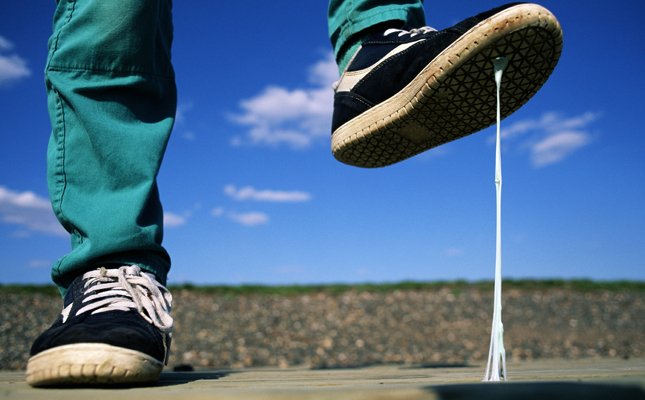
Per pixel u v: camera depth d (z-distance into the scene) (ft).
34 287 24.94
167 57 3.15
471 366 4.95
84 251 2.53
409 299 26.50
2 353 13.76
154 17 2.92
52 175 2.70
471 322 22.16
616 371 2.85
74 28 2.78
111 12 2.78
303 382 2.09
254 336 18.98
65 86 2.70
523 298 27.02
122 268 2.52
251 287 29.07
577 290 28.99
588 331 21.17
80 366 1.98
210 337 18.39
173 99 3.18
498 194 1.98
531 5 2.66
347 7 3.82
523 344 18.80
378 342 18.69
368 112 3.45
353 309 24.30
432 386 1.29
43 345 2.06
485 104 3.16
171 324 2.43
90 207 2.60
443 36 2.95
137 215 2.61
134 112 2.89
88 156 2.69
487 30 2.68
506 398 1.20
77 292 2.46
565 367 3.91
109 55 2.79
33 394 1.48
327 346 17.93
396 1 3.73
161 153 2.91
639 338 20.10
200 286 28.68
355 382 1.99
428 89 3.02
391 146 3.64
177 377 2.79
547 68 2.91
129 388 2.06
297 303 25.39
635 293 28.58
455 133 3.50
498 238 1.91
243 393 1.27
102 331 2.09
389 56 3.37
